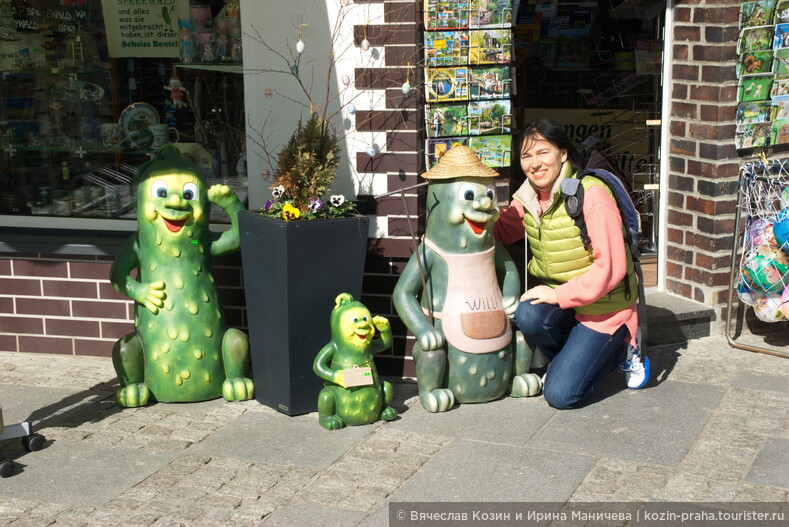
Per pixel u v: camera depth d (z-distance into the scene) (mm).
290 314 5070
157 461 4691
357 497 4285
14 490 4414
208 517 4133
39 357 6270
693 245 6414
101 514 4172
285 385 5195
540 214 5262
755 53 6039
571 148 5227
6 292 6262
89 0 6246
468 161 5156
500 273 5512
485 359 5277
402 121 5461
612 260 4961
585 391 5254
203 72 6055
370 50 5430
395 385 5699
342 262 5152
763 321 6383
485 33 5551
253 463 4656
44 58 6367
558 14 8109
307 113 5652
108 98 6312
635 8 7328
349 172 5594
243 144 6020
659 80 7051
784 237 5793
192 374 5375
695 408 5203
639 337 5344
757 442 4758
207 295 5449
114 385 5758
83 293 6164
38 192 6453
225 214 6121
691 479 4387
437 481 4426
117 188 6359
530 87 8242
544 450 4734
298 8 5512
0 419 4645
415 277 5289
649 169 7418
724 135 6094
